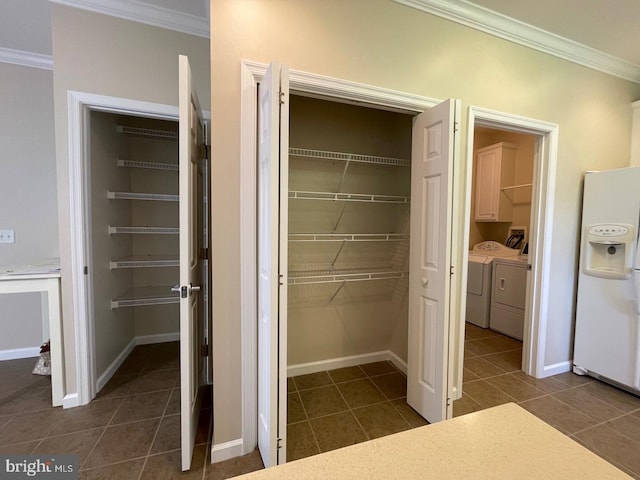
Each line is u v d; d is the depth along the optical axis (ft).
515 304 10.79
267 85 4.45
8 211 8.46
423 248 6.22
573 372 8.50
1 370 8.09
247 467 5.02
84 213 6.60
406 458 1.99
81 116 6.46
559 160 7.89
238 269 5.13
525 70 7.23
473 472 1.88
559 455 2.03
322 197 7.84
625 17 6.55
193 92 5.20
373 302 8.93
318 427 6.07
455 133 5.46
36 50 8.16
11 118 8.39
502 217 12.76
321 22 5.29
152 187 9.69
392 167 8.84
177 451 5.35
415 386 6.54
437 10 6.14
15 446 5.44
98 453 5.28
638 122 8.81
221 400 5.14
